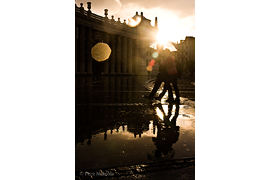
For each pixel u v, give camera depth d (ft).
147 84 44.88
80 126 9.81
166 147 6.97
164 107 15.81
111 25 118.93
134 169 5.38
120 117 12.01
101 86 36.70
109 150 6.64
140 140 7.73
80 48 98.17
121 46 137.80
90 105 16.47
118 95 23.68
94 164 5.64
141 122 10.74
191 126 9.95
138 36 140.56
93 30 110.52
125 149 6.76
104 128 9.44
